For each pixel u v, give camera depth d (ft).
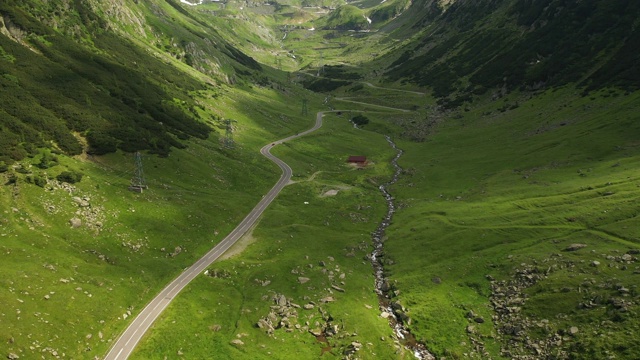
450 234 331.36
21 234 255.91
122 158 376.48
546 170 417.08
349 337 235.40
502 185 411.13
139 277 267.59
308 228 371.35
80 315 221.05
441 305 257.96
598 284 229.04
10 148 303.89
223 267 294.25
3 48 400.88
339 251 337.52
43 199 285.64
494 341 224.33
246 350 223.92
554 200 342.64
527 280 256.11
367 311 260.83
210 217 358.02
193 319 241.35
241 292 274.57
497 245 302.66
